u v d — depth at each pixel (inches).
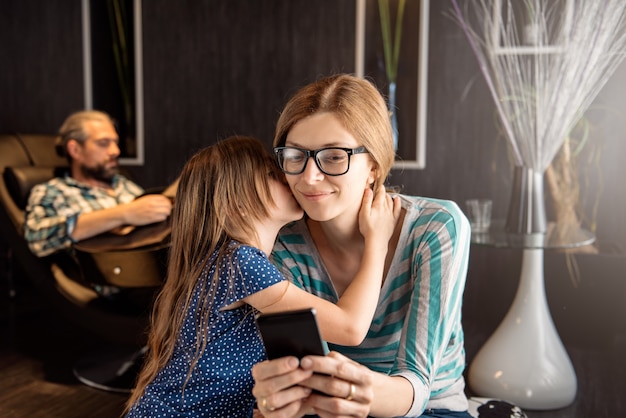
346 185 53.8
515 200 102.1
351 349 61.9
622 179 126.6
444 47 137.9
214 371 52.6
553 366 95.4
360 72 145.2
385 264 60.2
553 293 123.8
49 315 148.6
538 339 96.3
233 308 53.1
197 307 53.2
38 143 132.1
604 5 91.6
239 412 54.7
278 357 43.5
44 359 121.0
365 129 53.7
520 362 95.6
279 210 57.2
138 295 110.1
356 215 58.3
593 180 128.4
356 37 145.3
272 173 57.1
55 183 118.9
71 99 171.6
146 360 59.2
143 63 165.5
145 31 164.2
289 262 62.6
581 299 122.0
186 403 52.9
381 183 58.1
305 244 62.7
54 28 170.4
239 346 53.2
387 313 60.6
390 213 58.8
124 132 168.7
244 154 56.3
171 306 55.4
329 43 148.6
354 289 54.1
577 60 93.8
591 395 100.9
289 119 54.9
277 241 63.6
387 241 57.7
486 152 137.2
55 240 107.3
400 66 141.8
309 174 53.3
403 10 140.2
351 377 42.9
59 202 115.8
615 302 120.0
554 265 123.3
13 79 173.6
